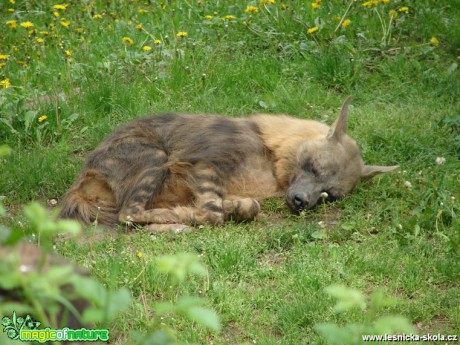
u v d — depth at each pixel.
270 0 15.58
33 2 17.84
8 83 12.73
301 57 14.62
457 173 11.01
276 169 10.84
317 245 9.06
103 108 12.99
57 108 12.43
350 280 8.18
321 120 12.65
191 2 16.80
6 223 9.73
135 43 15.05
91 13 17.09
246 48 15.05
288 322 7.36
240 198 10.39
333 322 7.32
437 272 8.39
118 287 7.84
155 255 8.80
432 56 14.91
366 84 13.92
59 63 14.44
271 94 13.29
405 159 11.62
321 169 10.39
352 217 9.89
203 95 13.20
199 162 10.45
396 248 8.98
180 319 7.34
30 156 11.66
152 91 13.36
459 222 9.50
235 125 10.93
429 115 12.84
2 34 16.19
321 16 15.73
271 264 8.79
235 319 7.46
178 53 14.21
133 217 10.08
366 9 15.70
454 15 16.64
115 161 10.43
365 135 12.16
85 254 8.73
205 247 8.94
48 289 3.36
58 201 10.88
